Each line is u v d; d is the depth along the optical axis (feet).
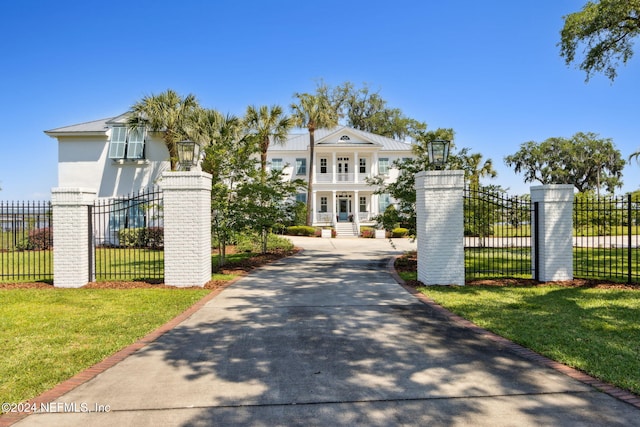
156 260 49.19
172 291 27.86
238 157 39.73
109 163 72.33
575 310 21.90
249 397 12.13
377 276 34.04
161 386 12.91
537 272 30.81
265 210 39.11
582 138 170.81
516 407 11.41
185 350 16.29
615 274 33.81
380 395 12.20
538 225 30.96
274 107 83.46
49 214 35.27
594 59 50.57
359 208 117.50
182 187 29.71
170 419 10.85
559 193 30.35
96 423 10.65
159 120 64.59
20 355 15.64
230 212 38.60
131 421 10.75
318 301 24.84
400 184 44.29
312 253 55.42
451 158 44.70
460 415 10.99
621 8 44.32
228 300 25.20
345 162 118.93
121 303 24.35
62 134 71.31
